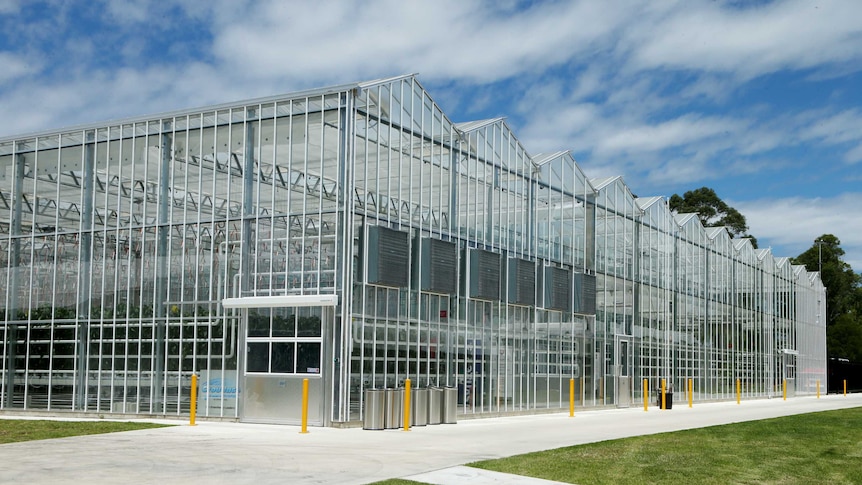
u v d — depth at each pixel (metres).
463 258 31.83
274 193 27.80
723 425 28.70
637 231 45.75
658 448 20.78
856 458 20.09
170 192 29.83
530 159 36.66
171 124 30.19
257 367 27.00
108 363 30.06
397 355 28.02
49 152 32.66
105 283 30.64
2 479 14.62
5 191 33.41
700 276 53.03
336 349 25.92
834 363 77.06
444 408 28.12
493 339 33.06
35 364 31.66
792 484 15.92
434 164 30.72
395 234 27.83
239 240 28.17
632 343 43.88
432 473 15.73
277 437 22.28
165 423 26.33
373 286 27.23
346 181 26.50
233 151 28.80
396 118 28.98
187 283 28.94
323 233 26.67
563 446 20.73
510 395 33.81
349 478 15.08
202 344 28.25
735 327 57.22
